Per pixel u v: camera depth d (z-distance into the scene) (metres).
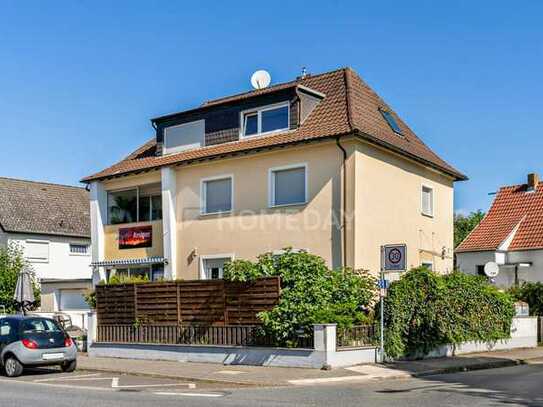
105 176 28.58
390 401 12.19
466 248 35.78
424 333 20.20
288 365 17.88
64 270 46.12
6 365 17.55
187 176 26.47
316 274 18.97
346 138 22.30
